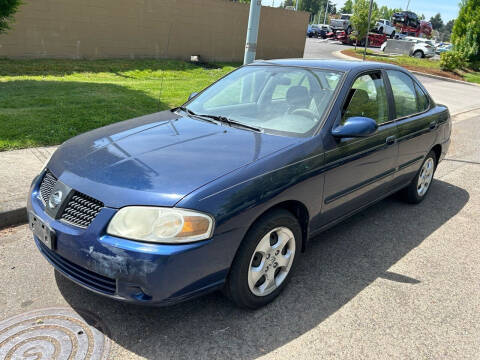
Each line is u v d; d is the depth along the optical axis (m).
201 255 2.42
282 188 2.79
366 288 3.29
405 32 46.19
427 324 2.90
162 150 2.88
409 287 3.34
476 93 17.70
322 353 2.57
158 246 2.33
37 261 3.38
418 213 4.88
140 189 2.45
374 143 3.74
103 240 2.38
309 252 3.82
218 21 17.66
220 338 2.64
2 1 9.15
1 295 2.93
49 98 7.97
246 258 2.66
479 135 9.60
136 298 2.39
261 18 19.56
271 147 2.98
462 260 3.83
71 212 2.57
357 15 30.69
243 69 4.29
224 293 2.79
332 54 26.80
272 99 3.70
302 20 21.47
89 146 3.04
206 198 2.43
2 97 7.89
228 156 2.82
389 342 2.70
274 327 2.77
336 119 3.38
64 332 2.60
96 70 12.55
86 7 13.61
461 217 4.83
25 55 12.65
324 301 3.09
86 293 3.00
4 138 5.75
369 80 3.96
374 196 4.06
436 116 4.98
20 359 2.36
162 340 2.60
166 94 9.36
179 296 2.44
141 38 15.37
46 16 12.80
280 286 3.04
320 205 3.24
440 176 6.44
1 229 3.87
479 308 3.12
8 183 4.46
